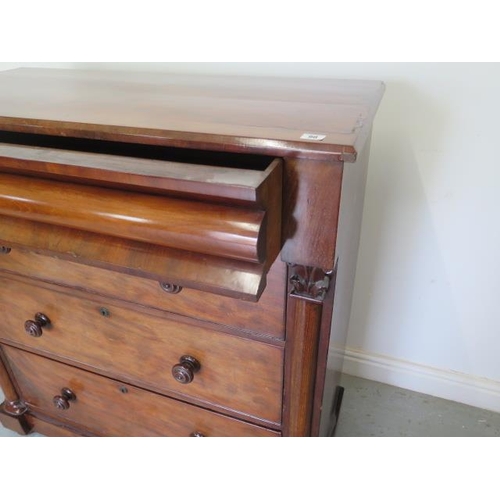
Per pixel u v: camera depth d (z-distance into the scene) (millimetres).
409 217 1000
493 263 989
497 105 817
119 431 940
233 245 412
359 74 874
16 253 729
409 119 886
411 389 1263
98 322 758
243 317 619
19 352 923
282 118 522
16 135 651
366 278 1137
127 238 479
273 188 428
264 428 740
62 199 476
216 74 941
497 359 1129
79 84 807
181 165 437
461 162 895
